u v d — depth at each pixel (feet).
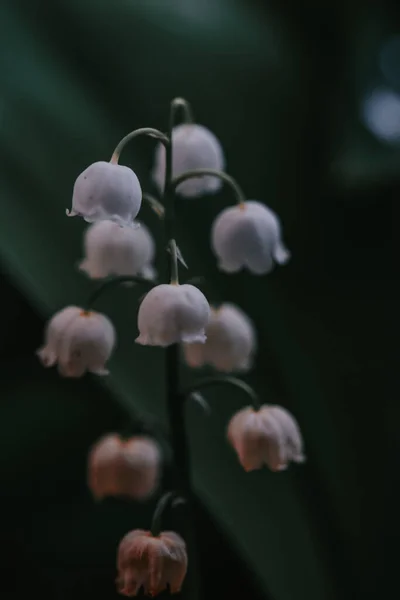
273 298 0.95
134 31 0.98
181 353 0.91
